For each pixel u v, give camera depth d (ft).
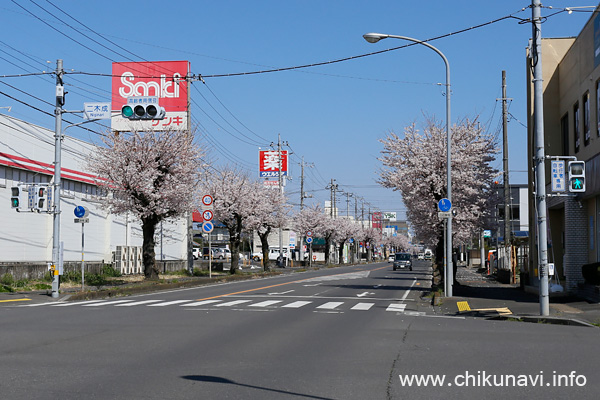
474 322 52.95
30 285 92.63
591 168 73.36
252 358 33.30
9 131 100.22
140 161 104.01
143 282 104.37
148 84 143.54
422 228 111.14
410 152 105.70
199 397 24.38
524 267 108.27
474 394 25.31
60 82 79.87
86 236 127.95
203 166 114.83
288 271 199.52
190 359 32.91
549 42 95.86
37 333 43.29
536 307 65.36
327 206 493.36
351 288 103.55
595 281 70.28
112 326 47.42
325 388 26.09
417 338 41.45
